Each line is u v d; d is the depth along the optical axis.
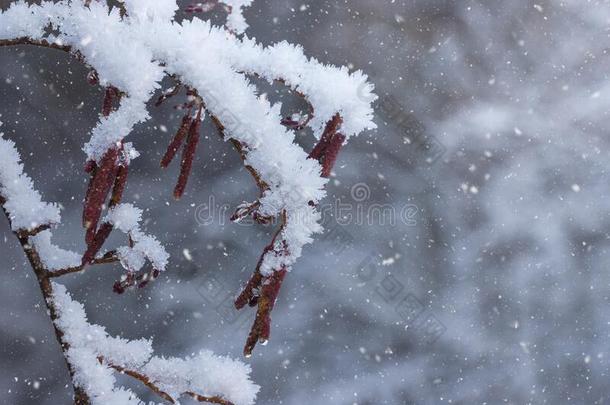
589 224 16.75
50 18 1.81
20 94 13.24
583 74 18.14
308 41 15.65
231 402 2.07
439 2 17.02
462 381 14.67
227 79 1.79
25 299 12.41
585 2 19.38
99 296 13.09
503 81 17.59
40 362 12.33
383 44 16.33
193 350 13.37
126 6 1.85
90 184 1.82
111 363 2.06
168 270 13.71
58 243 13.20
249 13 15.20
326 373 14.08
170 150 1.83
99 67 1.77
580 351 15.50
